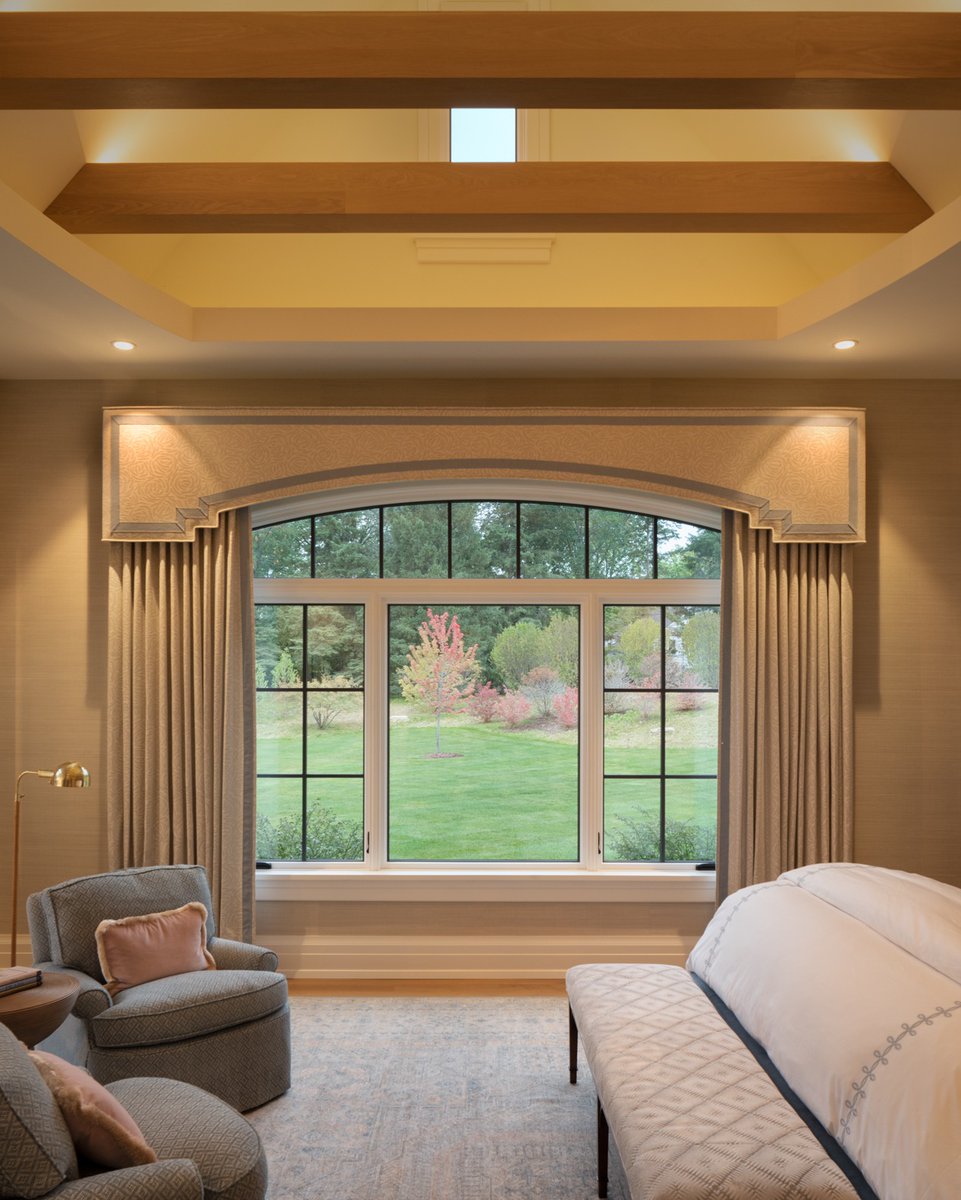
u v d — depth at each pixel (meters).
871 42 2.55
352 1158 3.00
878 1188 2.02
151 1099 2.51
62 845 4.61
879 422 4.69
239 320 4.09
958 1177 1.87
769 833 4.55
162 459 4.52
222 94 2.62
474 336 4.11
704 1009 2.95
